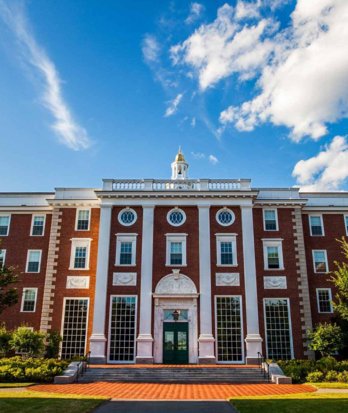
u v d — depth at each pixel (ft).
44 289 118.83
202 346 108.99
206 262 116.78
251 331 110.52
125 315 113.09
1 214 130.62
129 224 121.08
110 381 89.97
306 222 128.47
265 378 92.43
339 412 52.29
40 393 69.56
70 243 123.03
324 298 121.39
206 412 55.31
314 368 92.22
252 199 122.83
